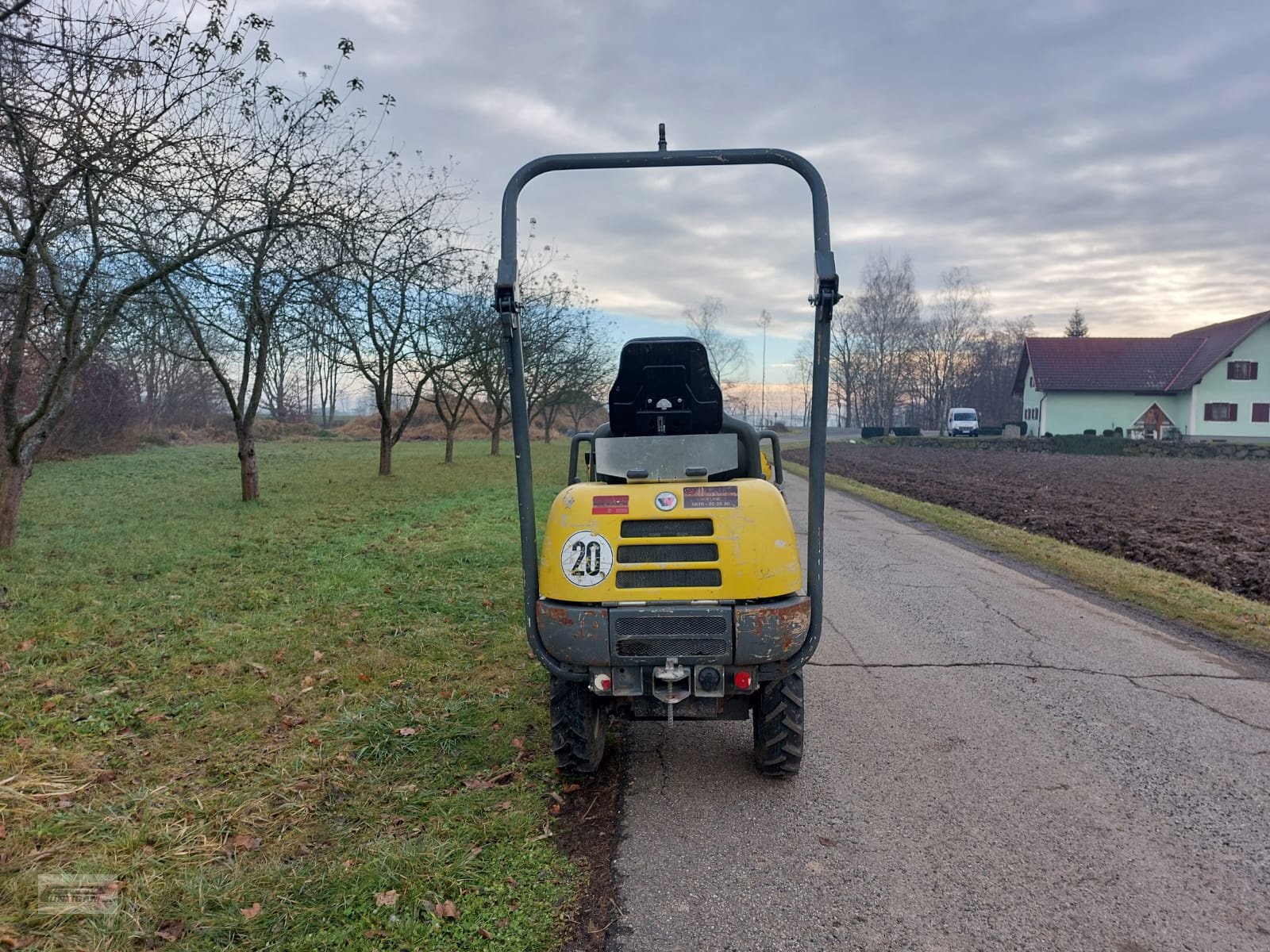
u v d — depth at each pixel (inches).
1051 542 490.3
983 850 144.3
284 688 219.5
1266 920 124.3
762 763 171.6
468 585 342.0
